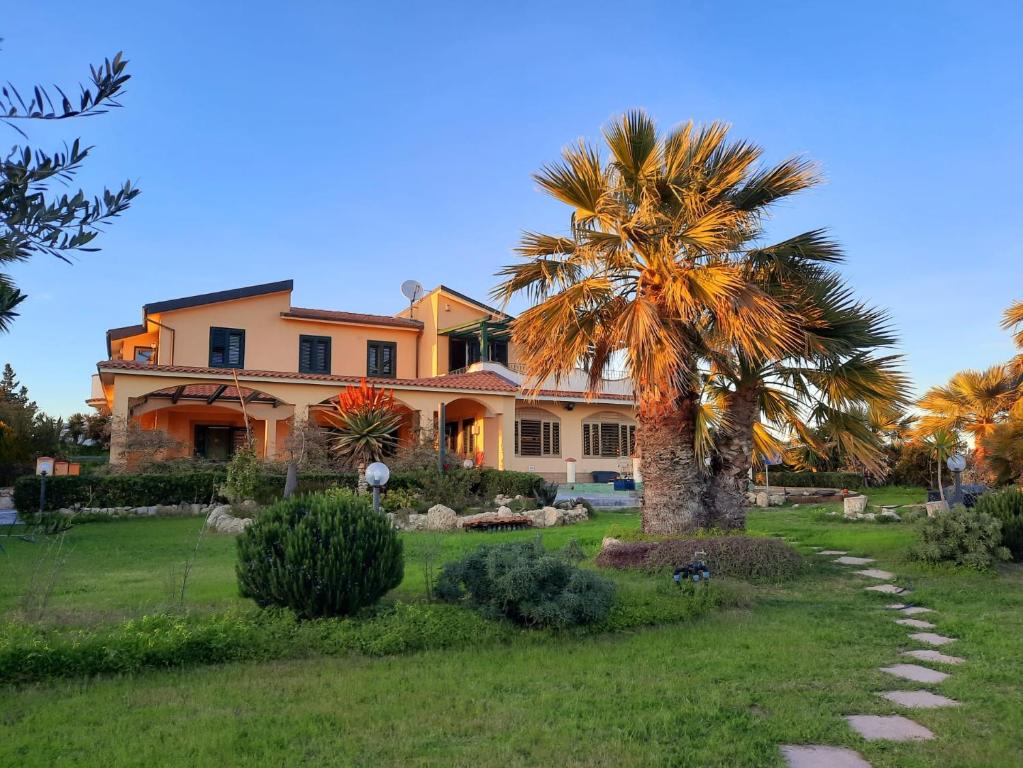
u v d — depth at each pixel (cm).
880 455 1210
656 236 1021
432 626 652
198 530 1564
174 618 634
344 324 2989
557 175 1061
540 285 1122
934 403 2205
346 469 2136
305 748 409
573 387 3031
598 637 682
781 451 1329
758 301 966
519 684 534
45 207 286
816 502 2556
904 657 626
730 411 1167
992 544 1048
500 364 2981
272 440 2666
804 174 1072
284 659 597
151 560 1147
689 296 981
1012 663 606
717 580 899
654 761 392
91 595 826
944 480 2830
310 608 661
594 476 3031
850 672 575
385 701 491
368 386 2033
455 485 2003
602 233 1056
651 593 798
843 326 1080
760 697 507
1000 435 1413
